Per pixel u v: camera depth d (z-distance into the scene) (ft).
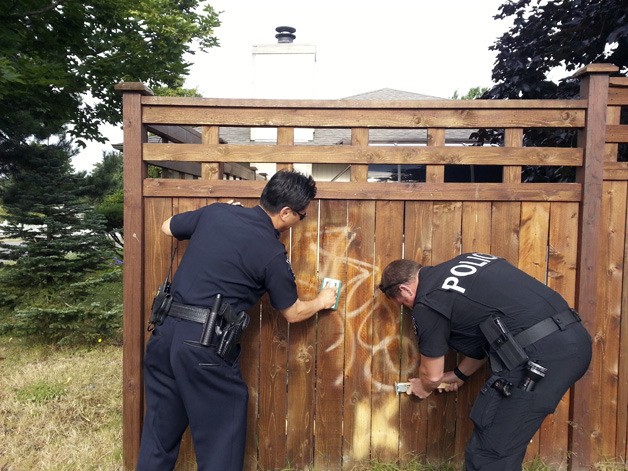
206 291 6.69
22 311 15.72
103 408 11.20
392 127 8.21
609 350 8.41
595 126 8.03
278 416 8.41
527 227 8.27
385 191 8.21
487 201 8.24
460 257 7.12
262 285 7.07
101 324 16.42
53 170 20.67
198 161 8.32
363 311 8.32
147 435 7.07
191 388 6.55
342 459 8.45
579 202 8.23
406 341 8.34
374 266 8.30
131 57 19.83
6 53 15.34
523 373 6.19
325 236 8.28
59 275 17.70
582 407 8.21
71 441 9.52
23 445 9.34
